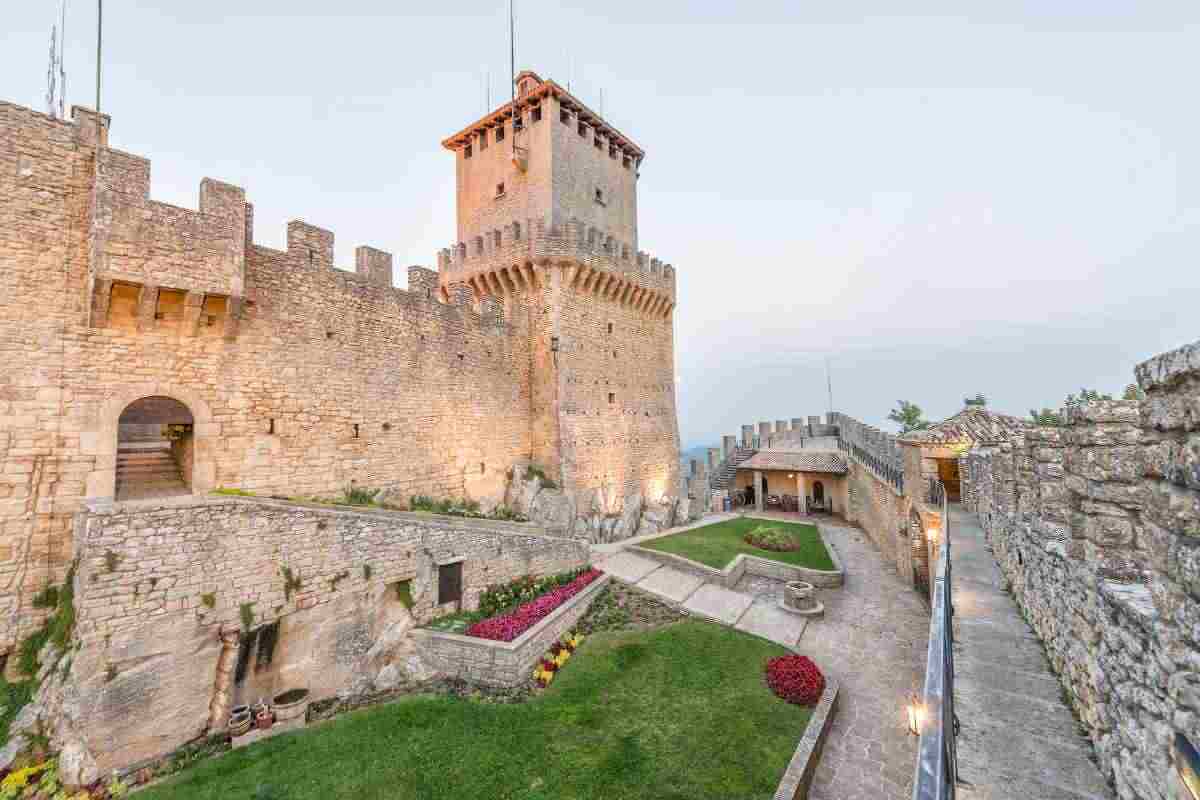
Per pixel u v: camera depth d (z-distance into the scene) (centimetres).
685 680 1520
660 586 2192
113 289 1512
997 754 547
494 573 1953
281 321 1923
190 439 1758
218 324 1733
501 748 1220
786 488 4356
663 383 3997
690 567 2361
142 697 1210
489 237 3272
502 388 2961
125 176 1491
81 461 1470
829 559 2567
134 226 1497
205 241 1616
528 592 1984
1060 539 751
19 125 1430
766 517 3816
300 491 1950
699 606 2028
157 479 1805
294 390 1950
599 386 3356
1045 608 780
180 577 1280
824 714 1365
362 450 2181
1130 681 447
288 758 1180
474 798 1073
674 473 4003
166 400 1964
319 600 1510
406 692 1526
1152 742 399
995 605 991
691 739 1259
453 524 1850
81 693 1134
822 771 1223
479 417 2795
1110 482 537
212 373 1733
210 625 1317
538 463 3088
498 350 2955
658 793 1086
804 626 1912
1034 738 573
